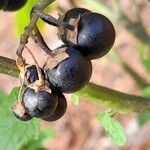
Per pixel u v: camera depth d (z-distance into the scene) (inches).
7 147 5.2
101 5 7.7
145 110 5.3
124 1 11.3
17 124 5.2
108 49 4.3
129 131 10.5
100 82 11.5
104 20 4.3
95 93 5.1
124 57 11.5
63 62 4.2
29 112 4.3
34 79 4.2
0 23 13.5
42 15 4.2
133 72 9.1
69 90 4.3
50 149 11.7
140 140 10.4
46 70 4.2
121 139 5.1
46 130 9.1
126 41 11.7
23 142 5.2
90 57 4.3
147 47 8.7
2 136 5.2
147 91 6.8
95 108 11.6
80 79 4.2
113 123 5.2
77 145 11.5
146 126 10.4
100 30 4.2
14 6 5.2
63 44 4.3
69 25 4.3
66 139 11.6
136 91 10.7
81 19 4.3
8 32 13.3
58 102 4.4
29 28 4.1
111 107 5.2
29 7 5.7
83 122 11.6
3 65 4.6
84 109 11.7
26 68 4.3
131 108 5.3
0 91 9.6
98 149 11.1
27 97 4.2
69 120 11.7
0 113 5.1
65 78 4.2
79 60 4.2
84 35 4.2
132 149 10.4
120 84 11.1
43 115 4.3
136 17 8.2
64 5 9.2
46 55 4.3
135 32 8.1
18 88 5.1
